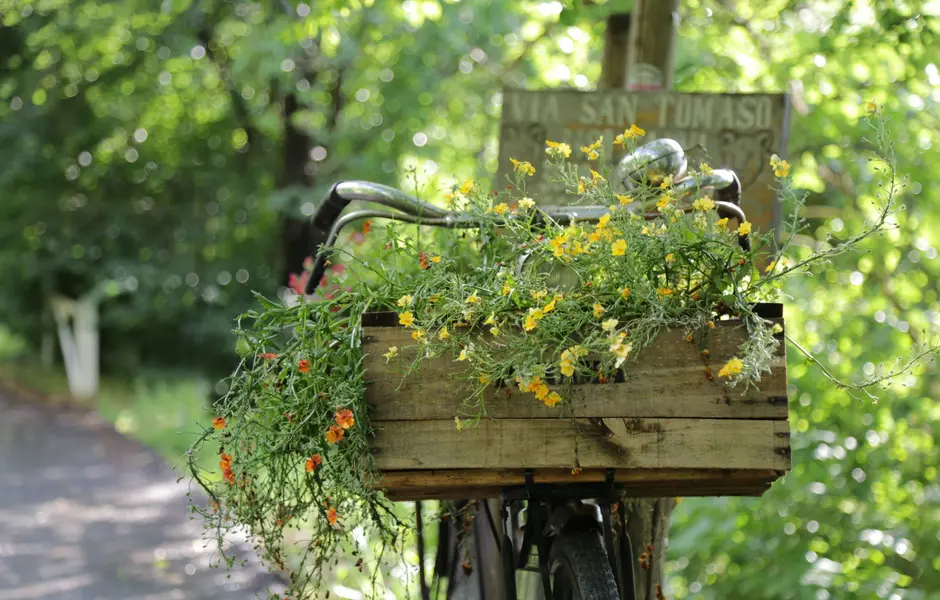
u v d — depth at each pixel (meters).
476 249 5.05
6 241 27.25
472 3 18.92
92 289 27.48
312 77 21.70
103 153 27.20
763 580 8.64
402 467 4.01
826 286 10.94
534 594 4.92
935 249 11.59
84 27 22.84
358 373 4.04
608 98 7.80
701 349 3.97
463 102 21.22
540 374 3.84
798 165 12.10
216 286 27.66
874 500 9.16
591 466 3.98
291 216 22.25
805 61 11.20
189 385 25.64
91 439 19.48
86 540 11.34
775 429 3.98
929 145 11.38
